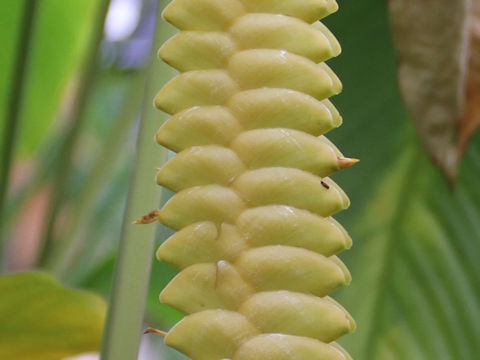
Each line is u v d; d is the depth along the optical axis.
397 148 0.77
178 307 0.33
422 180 0.77
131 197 0.40
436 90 0.48
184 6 0.33
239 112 0.32
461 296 0.78
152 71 0.40
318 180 0.32
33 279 0.47
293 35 0.32
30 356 0.54
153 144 0.40
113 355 0.39
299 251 0.32
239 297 0.32
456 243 0.78
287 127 0.32
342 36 0.72
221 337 0.32
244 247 0.32
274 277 0.32
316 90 0.32
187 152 0.33
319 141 0.32
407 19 0.47
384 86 0.74
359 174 0.77
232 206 0.32
